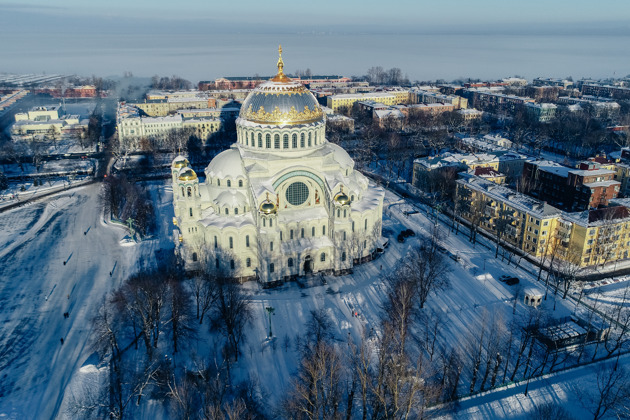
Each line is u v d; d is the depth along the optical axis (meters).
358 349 88.50
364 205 122.88
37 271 120.94
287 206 118.19
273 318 100.56
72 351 91.00
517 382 82.44
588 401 78.25
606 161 177.62
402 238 136.62
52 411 76.44
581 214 125.75
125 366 85.44
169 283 102.81
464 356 87.94
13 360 87.88
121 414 73.12
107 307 102.69
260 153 118.69
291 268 115.56
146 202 167.12
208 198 120.12
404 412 71.81
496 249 132.25
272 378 83.31
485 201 146.62
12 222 154.38
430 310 102.62
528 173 178.00
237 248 113.62
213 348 90.81
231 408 69.69
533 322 96.75
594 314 101.75
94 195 181.50
